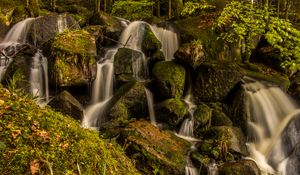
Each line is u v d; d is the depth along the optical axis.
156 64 9.09
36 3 13.15
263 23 9.04
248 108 8.62
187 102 8.70
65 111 7.20
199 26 11.00
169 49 10.91
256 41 11.43
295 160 7.61
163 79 8.38
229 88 8.88
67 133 2.96
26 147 2.56
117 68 8.86
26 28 11.06
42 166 2.51
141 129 6.81
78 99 8.27
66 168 2.64
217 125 8.09
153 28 11.48
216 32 10.62
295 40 8.73
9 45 10.10
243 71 9.52
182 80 8.66
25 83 8.05
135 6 13.55
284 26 8.96
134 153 5.91
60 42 8.44
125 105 7.65
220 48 10.48
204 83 8.95
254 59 11.53
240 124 8.52
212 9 12.76
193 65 9.03
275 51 11.08
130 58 9.00
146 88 8.51
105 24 11.34
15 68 8.21
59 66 8.02
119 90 8.21
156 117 7.90
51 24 10.99
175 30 11.13
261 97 9.01
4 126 2.65
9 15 11.79
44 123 2.89
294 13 15.07
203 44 10.34
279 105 9.21
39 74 8.38
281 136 8.42
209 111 8.23
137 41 10.59
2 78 8.17
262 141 8.44
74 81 8.09
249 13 9.34
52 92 8.31
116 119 7.36
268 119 8.81
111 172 3.10
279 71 10.92
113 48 10.49
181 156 6.26
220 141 6.91
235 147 7.04
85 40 8.88
